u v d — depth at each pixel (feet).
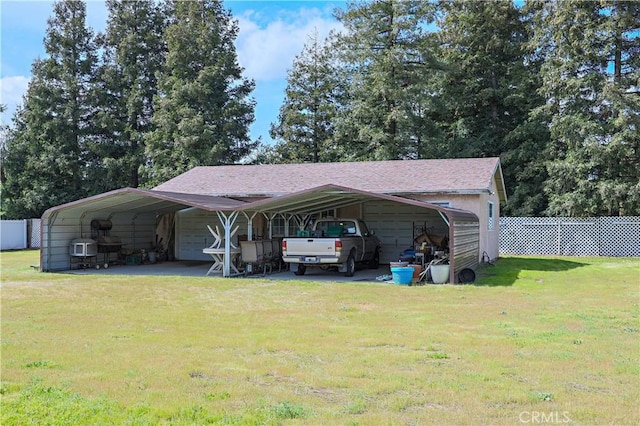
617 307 33.12
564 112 92.32
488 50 107.04
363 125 107.86
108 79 128.67
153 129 127.75
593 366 19.34
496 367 19.29
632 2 85.66
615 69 90.02
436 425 13.94
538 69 106.01
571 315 30.17
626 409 15.05
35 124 125.90
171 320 29.25
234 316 30.48
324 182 66.23
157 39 132.57
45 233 59.52
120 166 125.29
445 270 46.42
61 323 28.43
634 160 87.40
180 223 77.10
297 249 52.95
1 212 126.21
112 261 68.33
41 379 18.12
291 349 22.30
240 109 122.93
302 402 15.81
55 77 128.36
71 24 129.49
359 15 106.32
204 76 117.19
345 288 43.24
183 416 14.67
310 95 123.24
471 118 110.93
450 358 20.65
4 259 77.71
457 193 58.03
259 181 71.56
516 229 87.56
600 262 69.10
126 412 14.97
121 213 70.69
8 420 14.39
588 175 89.76
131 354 21.50
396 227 69.36
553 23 92.53
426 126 107.14
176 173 111.45
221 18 130.82
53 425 14.07
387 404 15.53
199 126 112.27
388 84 102.89
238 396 16.34
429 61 103.86
